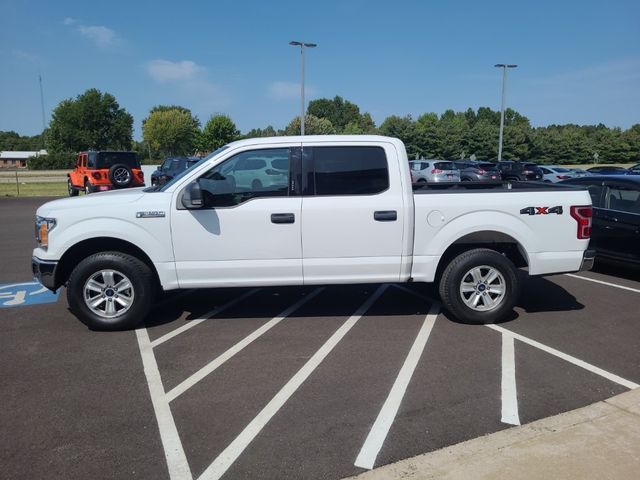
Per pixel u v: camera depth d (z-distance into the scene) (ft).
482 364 15.07
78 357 15.69
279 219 17.26
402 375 14.33
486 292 18.40
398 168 17.70
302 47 103.30
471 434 11.25
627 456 10.18
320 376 14.29
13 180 145.28
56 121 275.59
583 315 19.79
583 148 221.25
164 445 10.96
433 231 17.87
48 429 11.60
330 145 17.53
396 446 10.83
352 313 20.01
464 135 208.74
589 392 13.25
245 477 9.87
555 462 10.02
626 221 25.45
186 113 309.63
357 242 17.57
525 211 18.01
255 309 20.54
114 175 69.56
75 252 18.08
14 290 24.08
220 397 13.09
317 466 10.18
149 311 19.42
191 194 16.60
